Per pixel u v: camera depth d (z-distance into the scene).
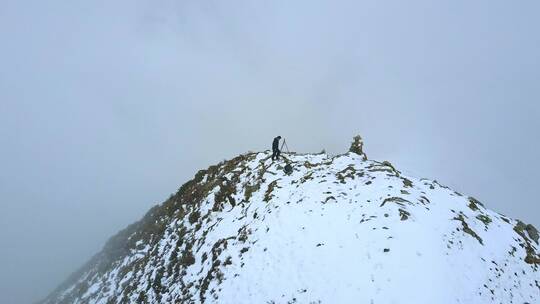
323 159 33.62
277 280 21.39
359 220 23.12
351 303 18.55
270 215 26.44
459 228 22.66
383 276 19.28
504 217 26.52
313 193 27.06
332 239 22.38
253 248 24.50
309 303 19.34
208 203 32.38
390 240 21.11
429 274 19.20
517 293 20.12
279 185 29.77
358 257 20.61
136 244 36.91
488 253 21.69
